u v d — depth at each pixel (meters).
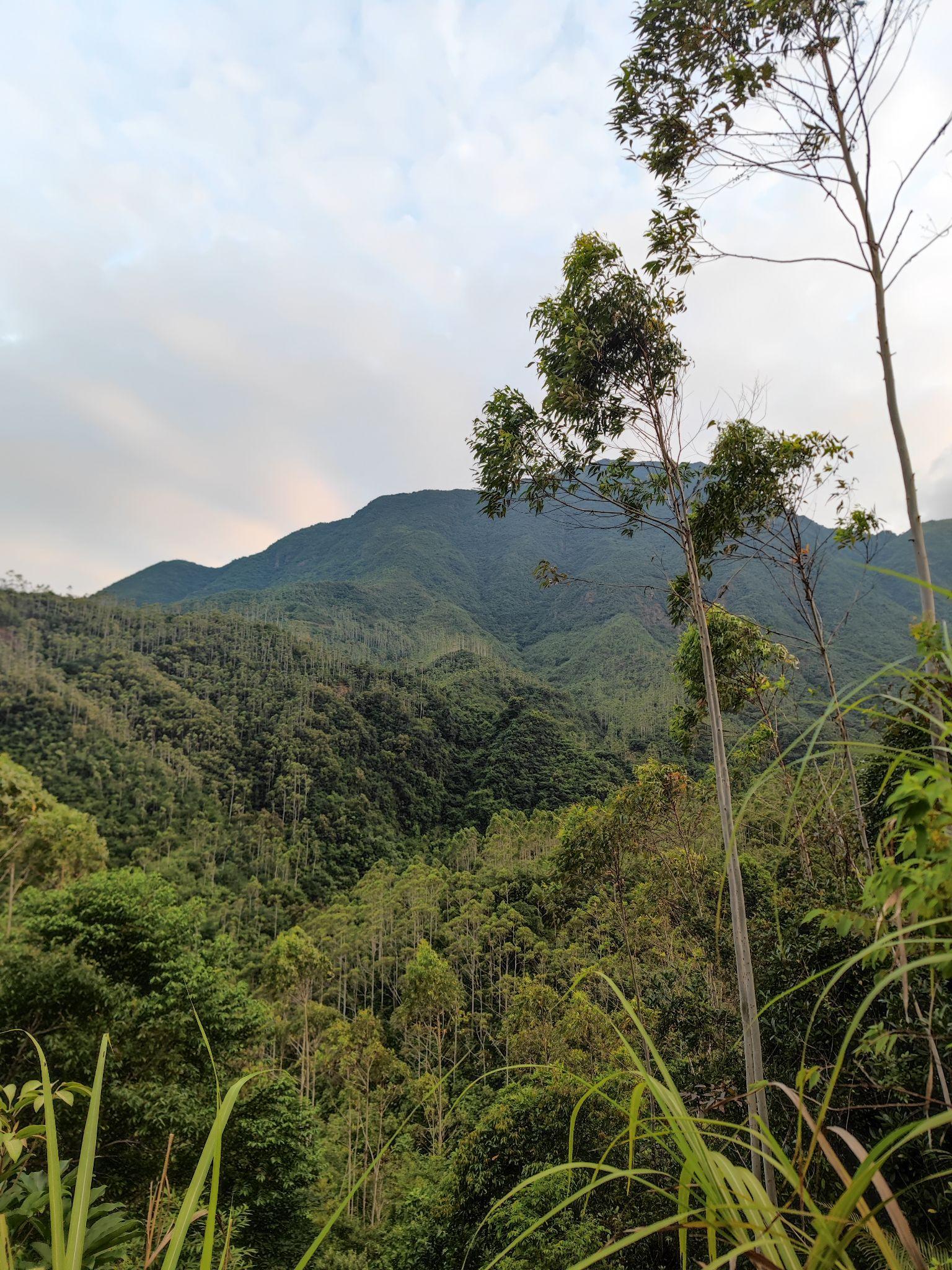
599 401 7.66
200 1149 12.23
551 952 32.78
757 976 8.43
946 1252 3.77
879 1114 5.26
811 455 7.59
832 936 7.16
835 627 7.88
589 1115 10.54
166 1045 12.84
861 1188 0.75
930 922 0.75
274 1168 13.59
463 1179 11.46
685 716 11.80
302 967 35.38
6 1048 10.52
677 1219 0.82
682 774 14.16
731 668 10.29
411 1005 31.58
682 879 14.09
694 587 7.30
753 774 9.26
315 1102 29.14
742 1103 7.72
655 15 4.91
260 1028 14.55
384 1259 15.04
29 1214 1.65
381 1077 28.66
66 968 11.40
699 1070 9.61
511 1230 9.62
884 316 4.01
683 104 5.20
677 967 14.87
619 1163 9.85
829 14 4.20
